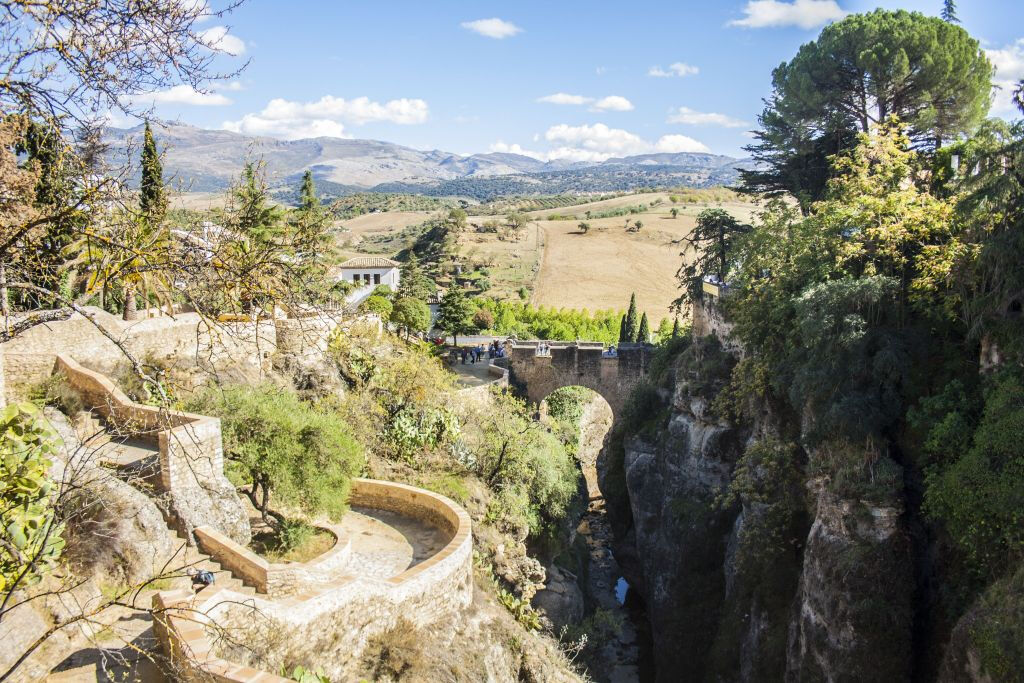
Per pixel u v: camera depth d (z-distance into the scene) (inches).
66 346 1041.5
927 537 1070.4
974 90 1792.6
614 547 2066.9
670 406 2003.0
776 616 1307.8
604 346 2454.5
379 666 780.6
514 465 1565.0
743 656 1349.7
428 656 826.8
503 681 943.0
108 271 356.2
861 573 1058.1
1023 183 1005.2
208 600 649.0
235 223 389.4
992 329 1031.0
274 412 987.3
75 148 346.3
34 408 412.2
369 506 1186.0
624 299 4340.6
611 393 2394.2
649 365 2320.4
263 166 442.3
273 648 687.1
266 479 957.8
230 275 370.0
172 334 1208.8
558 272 4854.8
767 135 2070.6
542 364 2413.9
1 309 368.5
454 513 1068.5
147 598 706.8
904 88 1824.6
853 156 1782.7
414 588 865.5
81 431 927.7
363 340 1594.5
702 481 1688.0
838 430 1169.4
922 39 1744.6
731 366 1752.0
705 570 1612.9
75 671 577.9
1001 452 916.6
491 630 995.9
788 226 1625.2
